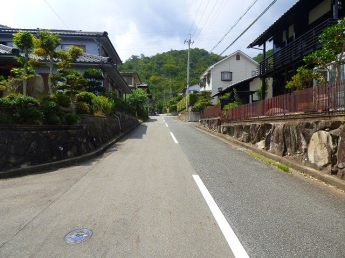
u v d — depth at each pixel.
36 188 4.43
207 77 33.50
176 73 64.94
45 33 8.05
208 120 16.09
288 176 5.13
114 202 3.71
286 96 7.00
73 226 2.97
